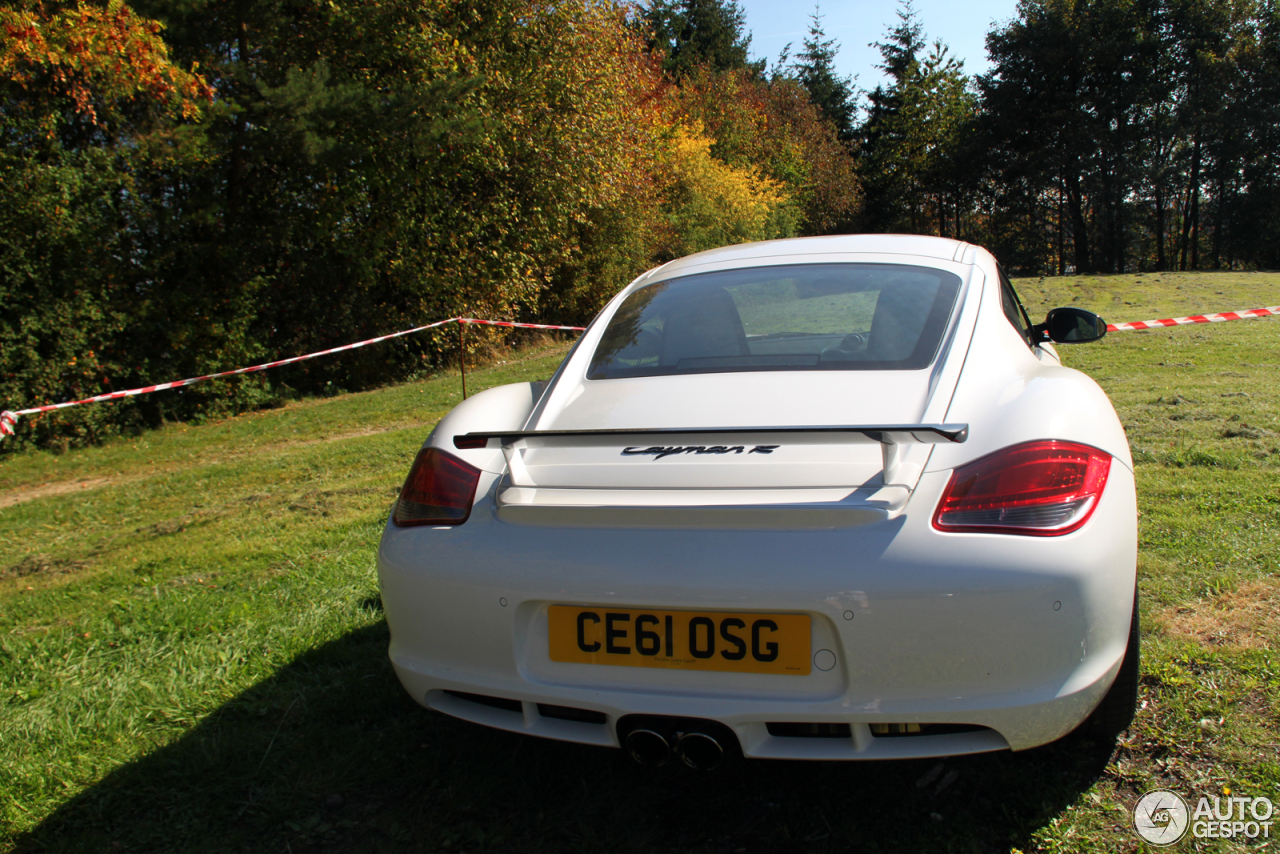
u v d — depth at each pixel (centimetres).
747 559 168
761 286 260
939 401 191
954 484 169
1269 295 1797
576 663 181
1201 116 4491
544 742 236
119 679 288
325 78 1275
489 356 1714
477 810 207
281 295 1434
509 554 184
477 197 1683
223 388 1266
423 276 1577
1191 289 2020
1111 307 1648
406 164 1484
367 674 280
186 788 223
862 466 177
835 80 6719
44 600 405
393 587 199
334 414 1130
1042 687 164
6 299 1023
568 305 2131
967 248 280
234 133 1260
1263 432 495
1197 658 240
